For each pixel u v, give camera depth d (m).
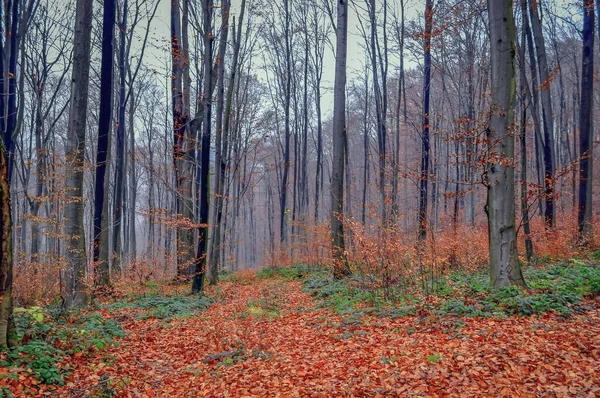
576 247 14.73
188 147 19.39
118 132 19.94
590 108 15.62
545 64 15.90
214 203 19.14
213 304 13.60
